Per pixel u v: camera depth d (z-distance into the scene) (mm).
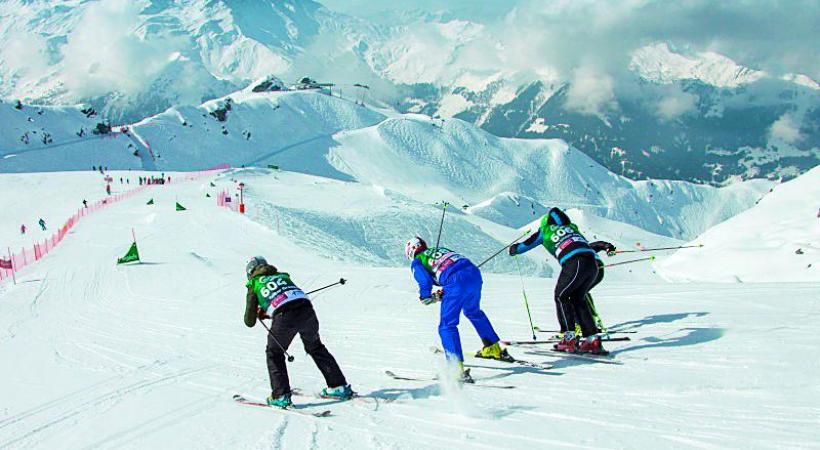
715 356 5484
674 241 71812
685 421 3936
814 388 4355
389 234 43688
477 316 5984
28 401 6160
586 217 71062
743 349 5629
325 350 5410
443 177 160625
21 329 12719
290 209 45625
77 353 9039
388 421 4508
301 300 5293
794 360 5082
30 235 40375
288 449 4027
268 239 33719
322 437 4230
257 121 166625
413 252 5980
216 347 8719
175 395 5922
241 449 4113
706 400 4336
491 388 5219
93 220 42125
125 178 69938
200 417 5023
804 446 3375
